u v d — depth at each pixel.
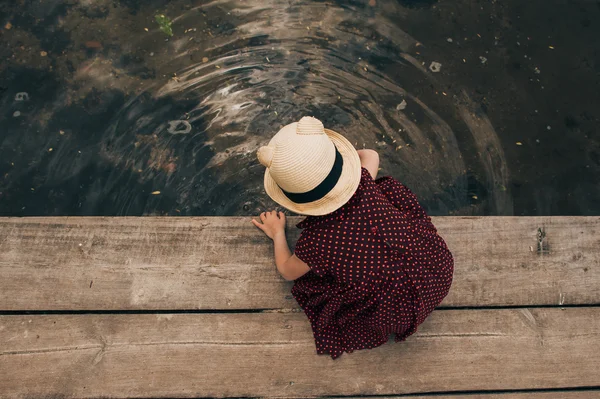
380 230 1.98
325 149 1.85
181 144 3.48
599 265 2.68
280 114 3.61
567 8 4.16
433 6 4.10
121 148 3.44
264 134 3.55
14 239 2.56
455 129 3.63
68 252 2.55
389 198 2.34
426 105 3.70
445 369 2.43
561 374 2.45
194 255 2.57
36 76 3.62
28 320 2.41
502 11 4.12
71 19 3.83
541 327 2.53
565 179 3.52
